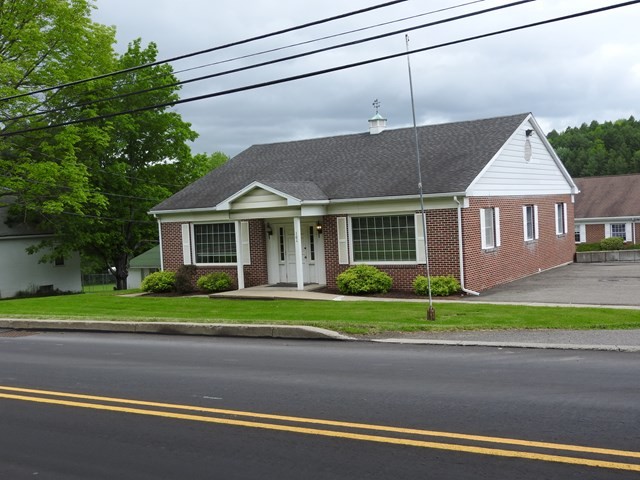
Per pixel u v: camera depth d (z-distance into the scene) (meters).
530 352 10.60
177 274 24.38
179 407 7.80
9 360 11.64
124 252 37.75
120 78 35.56
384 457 5.73
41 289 36.66
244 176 26.48
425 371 9.26
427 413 7.04
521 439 6.05
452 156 22.41
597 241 43.06
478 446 5.90
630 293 18.58
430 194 20.06
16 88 26.80
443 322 14.03
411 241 21.12
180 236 25.50
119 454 6.21
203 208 24.08
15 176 27.17
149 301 21.20
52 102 28.39
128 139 36.19
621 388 7.86
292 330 13.13
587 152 86.38
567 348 10.82
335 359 10.48
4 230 34.81
